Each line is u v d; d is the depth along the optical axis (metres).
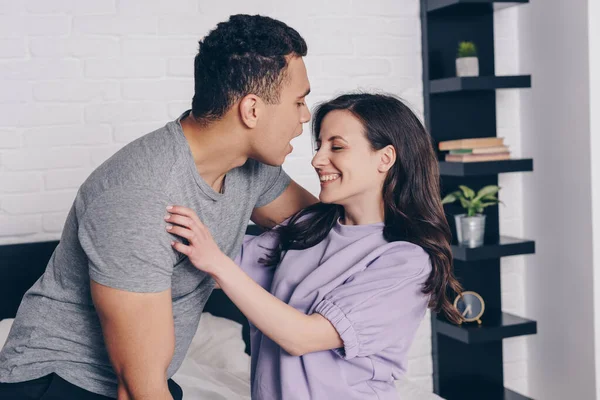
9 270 2.56
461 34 3.08
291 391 1.49
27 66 2.60
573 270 2.99
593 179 2.85
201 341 2.54
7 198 2.62
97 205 1.25
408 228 1.56
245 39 1.29
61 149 2.66
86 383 1.38
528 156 3.20
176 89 2.77
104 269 1.22
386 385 1.57
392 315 1.48
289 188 1.75
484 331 2.92
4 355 1.42
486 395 3.16
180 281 1.41
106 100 2.69
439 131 3.06
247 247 1.75
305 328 1.42
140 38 2.71
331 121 1.55
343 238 1.60
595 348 2.90
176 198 1.30
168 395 1.30
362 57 2.99
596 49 2.81
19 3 2.58
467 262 3.17
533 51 3.11
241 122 1.32
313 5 2.91
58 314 1.38
